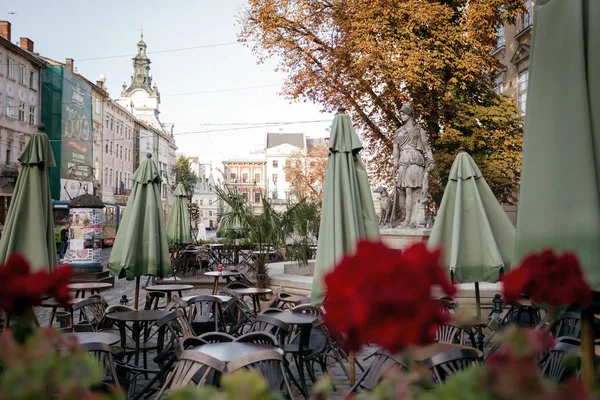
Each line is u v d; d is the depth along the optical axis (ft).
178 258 64.69
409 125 46.24
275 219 39.11
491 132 69.10
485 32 64.80
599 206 9.68
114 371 13.55
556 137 10.20
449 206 24.16
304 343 20.33
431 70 62.54
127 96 334.44
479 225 23.02
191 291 50.16
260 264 39.93
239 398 4.13
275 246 39.83
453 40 63.26
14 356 4.77
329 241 20.47
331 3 65.05
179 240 62.59
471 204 23.34
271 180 364.58
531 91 10.69
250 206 40.83
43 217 26.04
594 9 10.27
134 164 249.14
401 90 66.44
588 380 8.61
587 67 10.23
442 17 62.23
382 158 77.87
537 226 10.15
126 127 235.81
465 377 4.48
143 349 21.11
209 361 12.08
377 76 61.87
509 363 4.25
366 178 22.04
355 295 4.26
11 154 139.23
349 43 62.23
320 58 67.46
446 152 69.36
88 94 173.58
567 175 9.97
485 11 62.18
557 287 6.95
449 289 4.54
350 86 66.44
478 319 20.47
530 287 7.08
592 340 8.84
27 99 146.00
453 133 67.31
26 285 6.68
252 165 371.15
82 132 167.43
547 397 3.98
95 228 55.36
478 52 65.51
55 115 151.94
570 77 10.17
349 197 21.01
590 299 7.03
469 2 65.16
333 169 21.44
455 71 66.69
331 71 65.92
